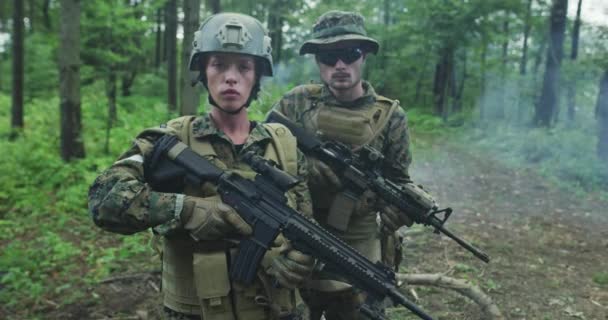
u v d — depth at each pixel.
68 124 8.25
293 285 1.86
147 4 10.39
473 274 5.01
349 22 2.76
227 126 2.02
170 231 1.82
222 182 1.84
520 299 4.50
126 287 4.51
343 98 2.86
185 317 1.94
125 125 10.65
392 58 23.22
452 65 21.69
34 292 4.25
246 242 1.84
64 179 7.52
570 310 4.30
